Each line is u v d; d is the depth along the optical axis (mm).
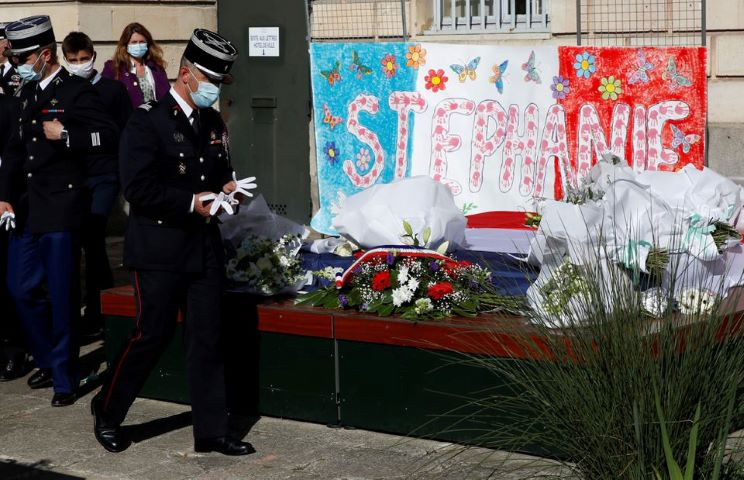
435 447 5355
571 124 8078
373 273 5703
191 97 5262
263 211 6270
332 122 8594
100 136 6250
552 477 4406
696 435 3842
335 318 5629
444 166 8352
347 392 5668
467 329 5199
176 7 11570
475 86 8234
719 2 9102
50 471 5297
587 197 6691
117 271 9867
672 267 5090
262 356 5898
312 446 5480
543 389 4500
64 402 6348
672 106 7832
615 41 9172
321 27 10484
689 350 4121
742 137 9133
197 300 5387
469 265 5734
